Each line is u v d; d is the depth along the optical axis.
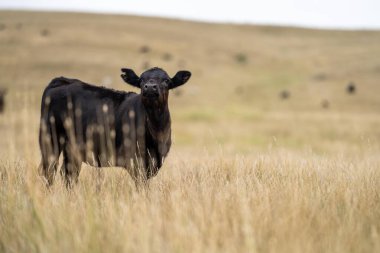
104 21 173.50
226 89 112.69
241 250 7.26
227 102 101.69
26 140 10.49
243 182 10.74
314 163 13.55
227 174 12.52
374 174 12.26
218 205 9.05
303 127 73.00
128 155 11.83
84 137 12.38
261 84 117.56
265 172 12.71
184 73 12.43
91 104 12.49
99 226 8.16
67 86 12.84
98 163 12.35
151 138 11.83
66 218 8.52
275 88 113.88
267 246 7.45
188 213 8.82
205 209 8.77
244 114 87.12
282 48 161.88
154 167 11.95
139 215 8.49
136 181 11.32
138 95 12.38
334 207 9.16
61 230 8.04
